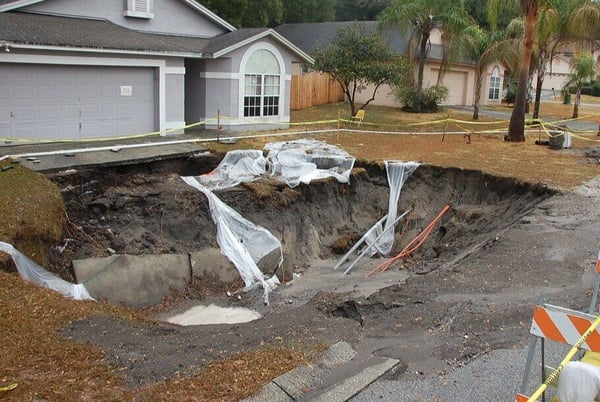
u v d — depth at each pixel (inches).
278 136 820.0
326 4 2052.2
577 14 970.1
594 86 2250.2
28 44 617.9
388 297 340.8
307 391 225.5
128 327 281.0
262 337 274.7
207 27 926.4
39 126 663.1
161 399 209.8
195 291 458.6
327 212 621.3
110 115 727.1
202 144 705.6
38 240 418.3
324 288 489.4
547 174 643.5
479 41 1200.8
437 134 938.1
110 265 429.1
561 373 171.8
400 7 1210.0
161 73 762.2
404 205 647.1
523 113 888.3
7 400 204.5
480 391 233.1
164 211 521.0
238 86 850.1
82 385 217.9
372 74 979.3
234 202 552.7
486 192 633.0
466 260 431.5
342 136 856.3
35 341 251.3
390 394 229.6
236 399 212.5
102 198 520.1
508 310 313.3
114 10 813.2
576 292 345.1
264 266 510.0
